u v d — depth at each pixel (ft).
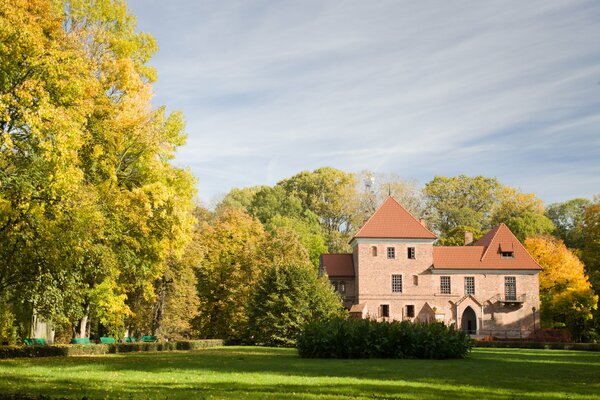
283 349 145.59
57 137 70.33
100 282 103.86
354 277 241.35
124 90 100.17
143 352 119.96
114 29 104.88
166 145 104.78
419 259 233.35
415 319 229.66
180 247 101.76
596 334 211.82
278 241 200.64
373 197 349.41
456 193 351.67
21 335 117.29
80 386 48.42
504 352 135.33
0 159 74.08
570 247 291.17
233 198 354.13
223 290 192.24
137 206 93.61
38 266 76.64
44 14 80.02
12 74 73.15
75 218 74.49
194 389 48.14
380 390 49.55
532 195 337.72
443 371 71.20
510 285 232.12
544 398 45.29
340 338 102.37
